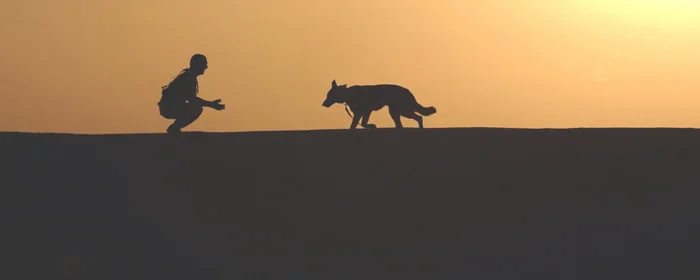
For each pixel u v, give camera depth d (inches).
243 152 1736.0
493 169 1673.2
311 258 1496.1
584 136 1776.6
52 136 1800.0
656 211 1560.0
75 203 1611.7
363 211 1587.1
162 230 1558.8
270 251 1513.3
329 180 1657.2
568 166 1678.2
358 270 1471.5
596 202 1587.1
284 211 1590.8
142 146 1752.0
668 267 1445.6
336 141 1764.3
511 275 1445.6
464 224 1550.2
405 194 1619.1
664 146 1732.3
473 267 1464.1
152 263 1494.8
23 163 1701.5
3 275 1459.2
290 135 1793.8
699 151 1710.1
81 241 1534.2
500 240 1514.5
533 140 1761.8
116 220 1578.5
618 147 1733.5
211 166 1695.4
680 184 1617.9
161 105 1742.1
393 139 1765.5
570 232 1525.6
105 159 1717.5
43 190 1637.6
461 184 1638.8
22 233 1542.8
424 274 1456.7
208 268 1483.8
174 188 1644.9
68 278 1464.1
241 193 1631.4
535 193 1612.9
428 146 1740.9
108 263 1493.6
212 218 1579.7
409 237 1530.5
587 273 1439.5
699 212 1550.2
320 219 1572.3
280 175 1670.8
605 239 1505.9
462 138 1768.0
